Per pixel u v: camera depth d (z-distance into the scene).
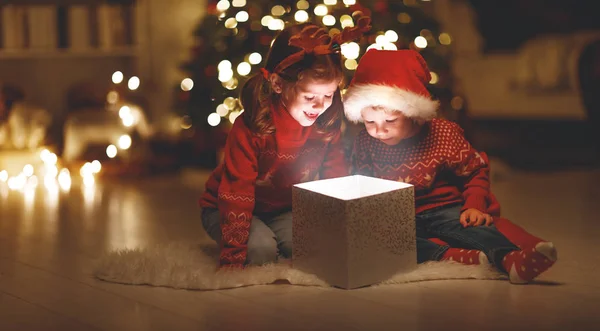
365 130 2.32
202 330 1.77
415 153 2.24
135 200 3.48
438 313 1.85
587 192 3.54
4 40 4.75
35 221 3.05
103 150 4.51
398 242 2.10
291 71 2.09
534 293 1.99
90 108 4.83
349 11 3.40
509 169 4.24
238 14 3.44
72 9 4.77
